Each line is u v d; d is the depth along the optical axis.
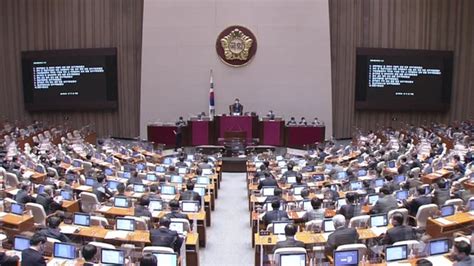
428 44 28.12
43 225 10.54
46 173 15.30
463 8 27.98
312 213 10.49
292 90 27.64
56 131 25.66
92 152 20.11
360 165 17.48
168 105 27.95
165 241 8.86
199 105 27.89
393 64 27.53
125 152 21.41
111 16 28.45
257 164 18.94
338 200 11.85
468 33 28.05
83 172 16.25
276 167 18.06
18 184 13.83
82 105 28.41
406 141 22.22
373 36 28.08
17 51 29.12
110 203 12.22
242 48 27.44
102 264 7.84
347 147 22.06
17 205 10.89
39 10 28.75
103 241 9.39
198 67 27.70
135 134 28.91
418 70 27.58
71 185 14.14
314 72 27.52
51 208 11.72
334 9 27.97
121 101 28.78
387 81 27.66
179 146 24.80
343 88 28.30
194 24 27.55
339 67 28.23
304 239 9.22
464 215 10.60
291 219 10.67
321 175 15.51
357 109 28.22
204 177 15.10
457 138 22.48
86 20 28.56
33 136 23.52
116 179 15.29
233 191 18.55
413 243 8.09
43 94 28.58
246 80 27.69
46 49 28.80
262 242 9.17
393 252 7.93
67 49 28.34
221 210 15.86
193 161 19.05
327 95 27.59
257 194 13.52
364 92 27.80
